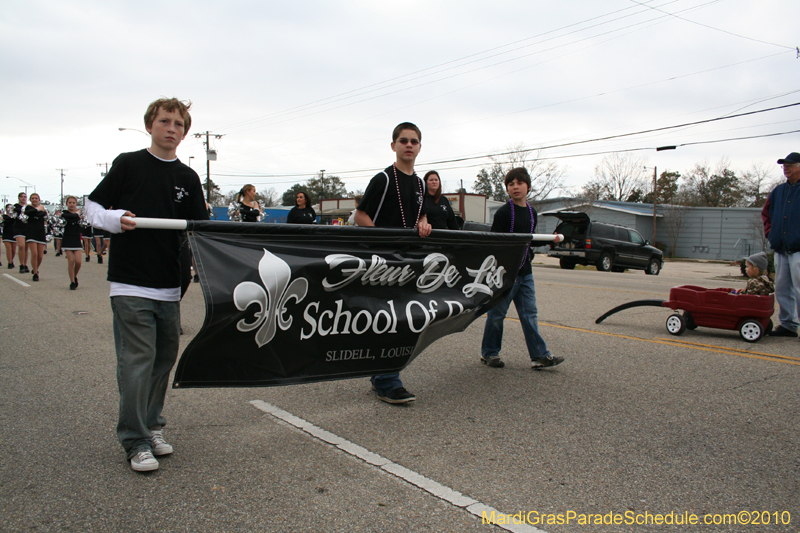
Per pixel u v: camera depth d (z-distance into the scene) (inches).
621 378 189.6
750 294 253.1
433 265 156.3
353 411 155.7
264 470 118.0
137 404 115.9
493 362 203.5
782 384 183.0
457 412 155.2
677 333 263.9
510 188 193.6
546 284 523.5
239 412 154.6
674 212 1547.7
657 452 128.7
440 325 160.6
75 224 413.4
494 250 172.1
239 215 392.5
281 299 127.1
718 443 134.2
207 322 115.9
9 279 482.0
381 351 146.1
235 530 94.7
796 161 243.9
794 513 103.0
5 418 149.2
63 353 222.5
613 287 491.8
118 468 118.4
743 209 1455.5
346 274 137.6
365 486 111.2
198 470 117.8
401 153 156.6
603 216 1608.0
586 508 103.6
